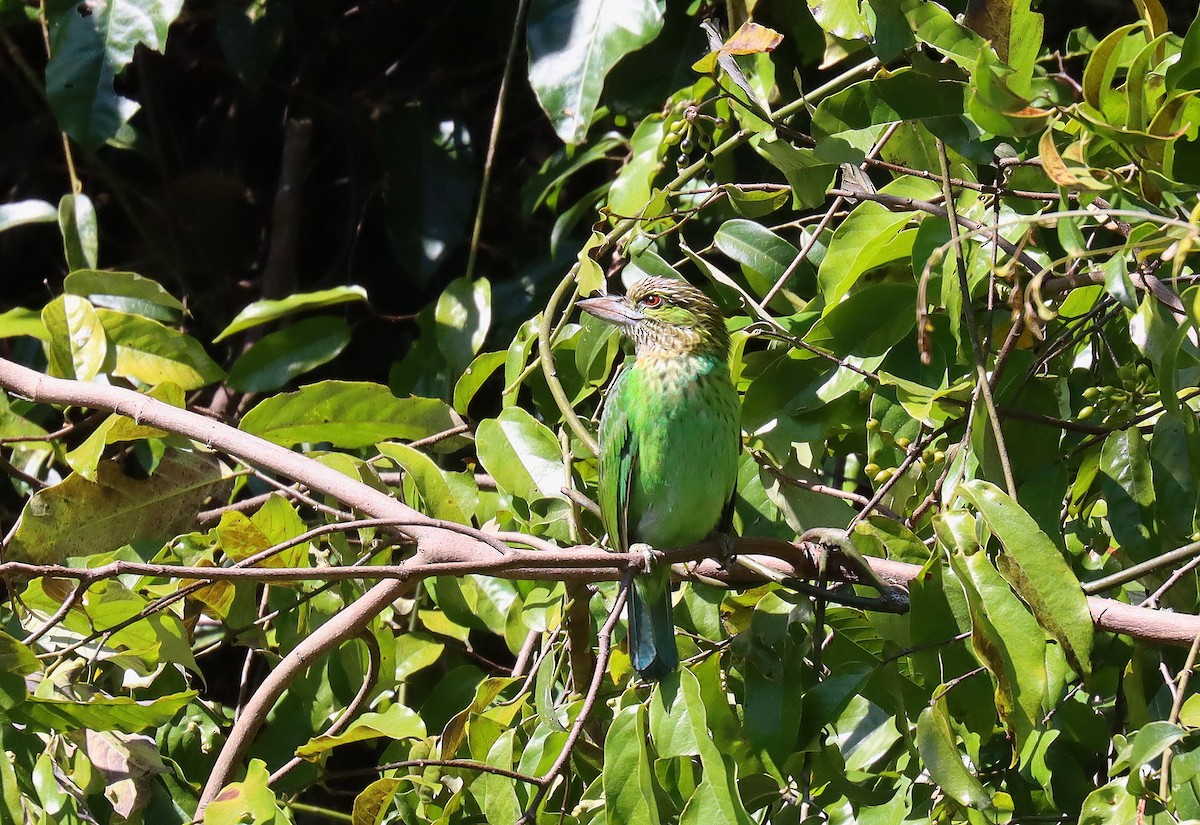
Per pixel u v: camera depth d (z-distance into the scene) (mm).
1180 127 6465
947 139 7266
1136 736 5430
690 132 8922
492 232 11586
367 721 7285
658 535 8617
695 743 6223
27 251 12320
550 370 8609
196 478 8641
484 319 9719
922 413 7172
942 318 7762
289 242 11977
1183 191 6508
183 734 8352
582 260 8828
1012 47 6945
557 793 7402
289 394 8953
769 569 7000
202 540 8164
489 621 8906
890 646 6867
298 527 8039
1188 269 7473
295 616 8547
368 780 11000
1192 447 6191
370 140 11992
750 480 8578
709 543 7141
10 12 11445
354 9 11828
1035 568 5812
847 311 7816
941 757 5902
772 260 8734
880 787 6824
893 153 8195
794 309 8766
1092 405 7551
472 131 11578
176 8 9797
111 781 7359
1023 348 7699
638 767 6184
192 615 8391
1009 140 7941
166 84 12203
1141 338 5992
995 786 7152
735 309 9141
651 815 6105
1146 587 7148
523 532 8500
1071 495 7863
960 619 6180
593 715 7535
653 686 7109
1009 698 5707
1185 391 7078
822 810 7027
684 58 10289
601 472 8484
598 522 8984
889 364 7906
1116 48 6129
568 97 9047
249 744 7484
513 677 7602
